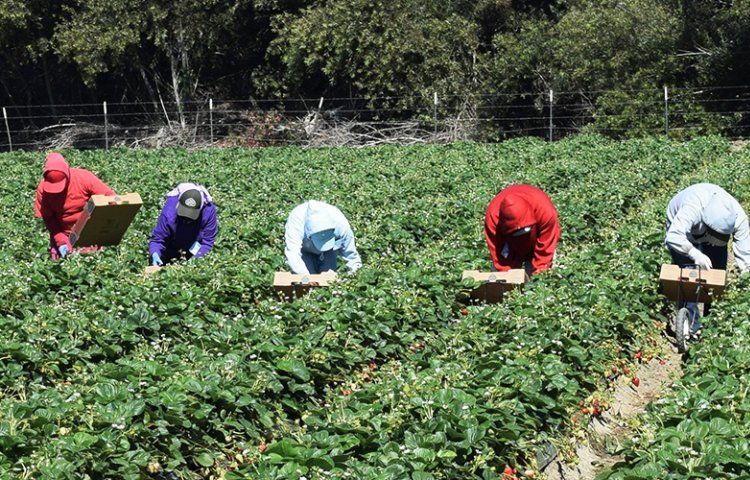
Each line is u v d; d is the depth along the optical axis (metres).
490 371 8.86
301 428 8.21
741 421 7.95
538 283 11.34
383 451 7.27
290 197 20.05
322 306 10.49
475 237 15.49
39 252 14.21
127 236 15.30
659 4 37.12
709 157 26.59
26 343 8.90
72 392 7.97
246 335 9.70
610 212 18.36
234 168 25.19
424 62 38.78
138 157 28.62
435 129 36.12
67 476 6.49
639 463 7.35
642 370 11.19
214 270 12.00
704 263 11.06
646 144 28.75
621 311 11.16
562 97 38.34
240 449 8.02
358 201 19.20
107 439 7.06
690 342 11.46
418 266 12.59
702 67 36.03
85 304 10.73
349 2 38.84
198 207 12.46
